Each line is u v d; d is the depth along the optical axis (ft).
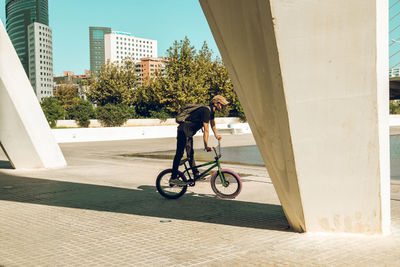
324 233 13.10
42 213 17.21
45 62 610.24
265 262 10.73
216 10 11.76
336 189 12.46
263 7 10.56
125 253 11.72
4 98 30.45
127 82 151.53
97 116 129.59
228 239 12.98
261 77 11.66
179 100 129.08
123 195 21.34
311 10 10.78
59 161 34.68
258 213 16.79
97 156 46.60
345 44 11.09
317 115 11.65
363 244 12.02
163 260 11.04
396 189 22.54
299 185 12.39
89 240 13.12
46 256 11.53
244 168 33.09
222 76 141.69
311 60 11.18
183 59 133.69
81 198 20.57
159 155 47.78
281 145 12.21
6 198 20.66
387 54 11.94
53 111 132.98
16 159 32.32
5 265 10.81
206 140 19.43
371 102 11.50
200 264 10.66
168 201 19.66
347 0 10.74
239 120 143.54
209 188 23.21
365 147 11.89
